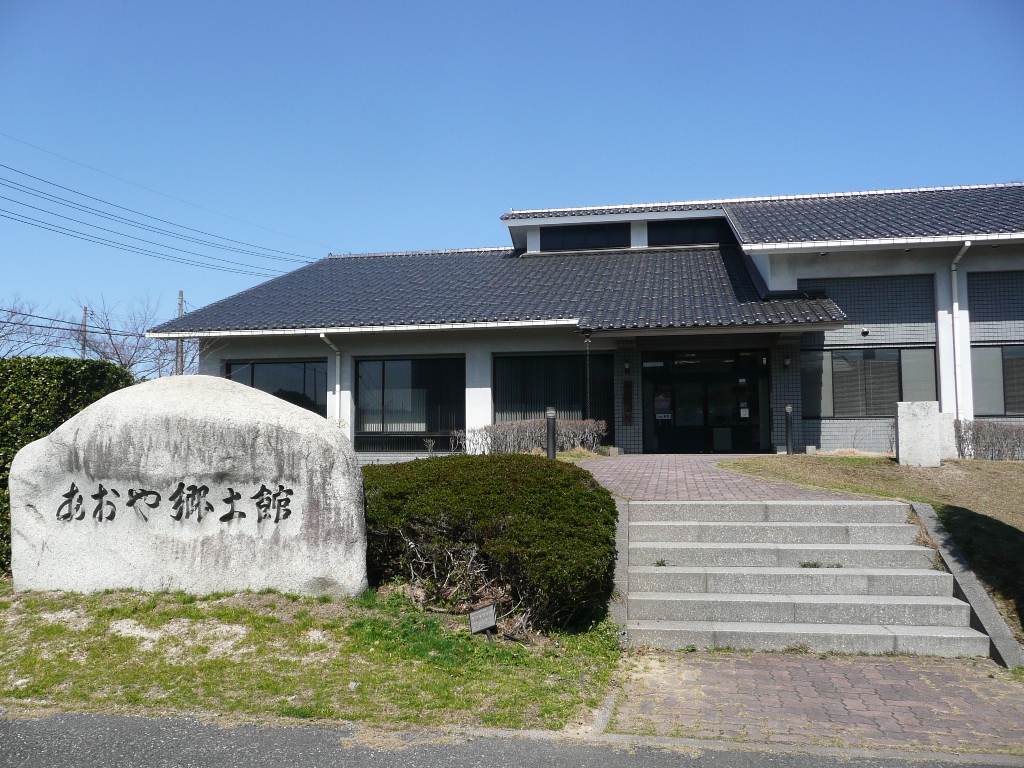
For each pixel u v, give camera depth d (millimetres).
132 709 5316
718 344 18484
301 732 4984
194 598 6941
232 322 19891
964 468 11945
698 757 4719
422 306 20016
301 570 6996
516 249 25891
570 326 18328
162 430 7121
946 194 22000
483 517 7066
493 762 4621
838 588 7461
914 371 18203
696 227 23922
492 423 19375
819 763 4660
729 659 6602
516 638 6641
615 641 6812
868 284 18406
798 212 21406
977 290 17953
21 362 8953
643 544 8117
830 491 9781
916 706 5559
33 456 7270
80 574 7148
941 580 7387
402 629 6539
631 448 18672
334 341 19969
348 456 7074
